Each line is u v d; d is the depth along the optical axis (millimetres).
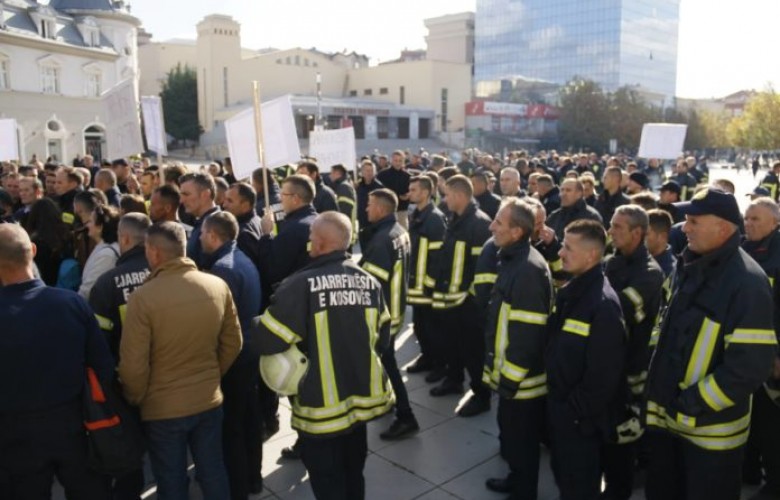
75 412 2949
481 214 5430
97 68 41438
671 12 106375
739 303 2830
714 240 2922
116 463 3016
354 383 3244
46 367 2820
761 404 3887
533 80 91375
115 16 43312
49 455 2879
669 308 3178
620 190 7297
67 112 39219
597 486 3445
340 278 3240
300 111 58438
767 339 2793
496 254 4480
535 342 3559
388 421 5184
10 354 2754
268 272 4586
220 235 3898
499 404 3824
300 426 3211
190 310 3160
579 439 3377
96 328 3076
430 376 6035
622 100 69438
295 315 3123
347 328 3199
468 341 5301
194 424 3223
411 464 4465
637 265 3895
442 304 5473
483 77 111625
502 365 3682
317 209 7578
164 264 3213
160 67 78375
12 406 2787
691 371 2979
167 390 3139
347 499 3436
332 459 3246
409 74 73375
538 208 4973
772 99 50188
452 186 5383
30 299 2854
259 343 3178
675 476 3268
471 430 5008
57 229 4934
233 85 65062
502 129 73375
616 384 3283
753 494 4141
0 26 34156
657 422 3191
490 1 109312
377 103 67438
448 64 73688
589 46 98312
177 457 3207
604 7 96125
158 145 8039
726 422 2951
